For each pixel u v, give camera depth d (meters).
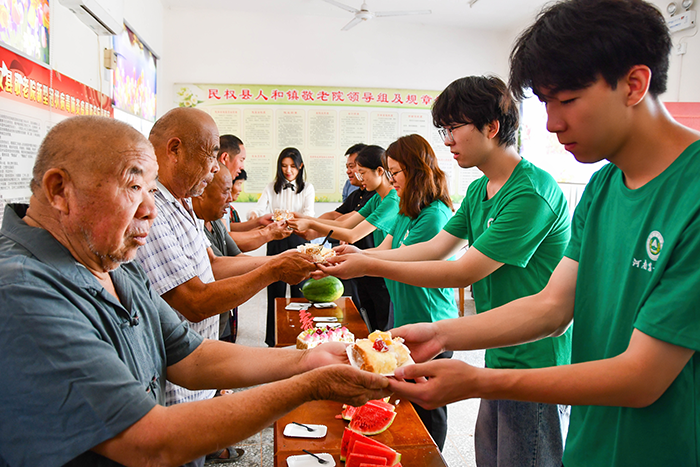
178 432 0.80
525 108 6.02
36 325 0.76
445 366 0.95
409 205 2.16
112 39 3.54
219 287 1.55
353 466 1.12
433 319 2.06
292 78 6.02
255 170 6.07
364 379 0.95
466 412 2.97
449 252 1.90
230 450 2.43
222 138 3.34
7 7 1.97
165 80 5.75
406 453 1.23
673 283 0.79
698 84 3.63
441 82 6.36
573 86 0.83
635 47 0.78
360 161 3.20
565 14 0.82
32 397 0.76
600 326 1.01
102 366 0.79
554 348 1.41
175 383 1.20
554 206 1.45
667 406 0.84
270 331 3.93
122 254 0.93
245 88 5.93
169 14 5.68
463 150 1.52
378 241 3.34
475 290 1.69
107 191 0.86
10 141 2.01
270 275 1.65
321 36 6.04
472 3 5.47
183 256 1.54
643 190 0.90
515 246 1.44
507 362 1.48
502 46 6.47
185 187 1.66
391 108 6.26
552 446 1.38
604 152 0.90
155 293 1.19
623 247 0.94
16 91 2.06
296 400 0.92
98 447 0.79
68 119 0.88
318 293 2.75
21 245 0.85
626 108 0.84
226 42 5.84
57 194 0.86
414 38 6.24
